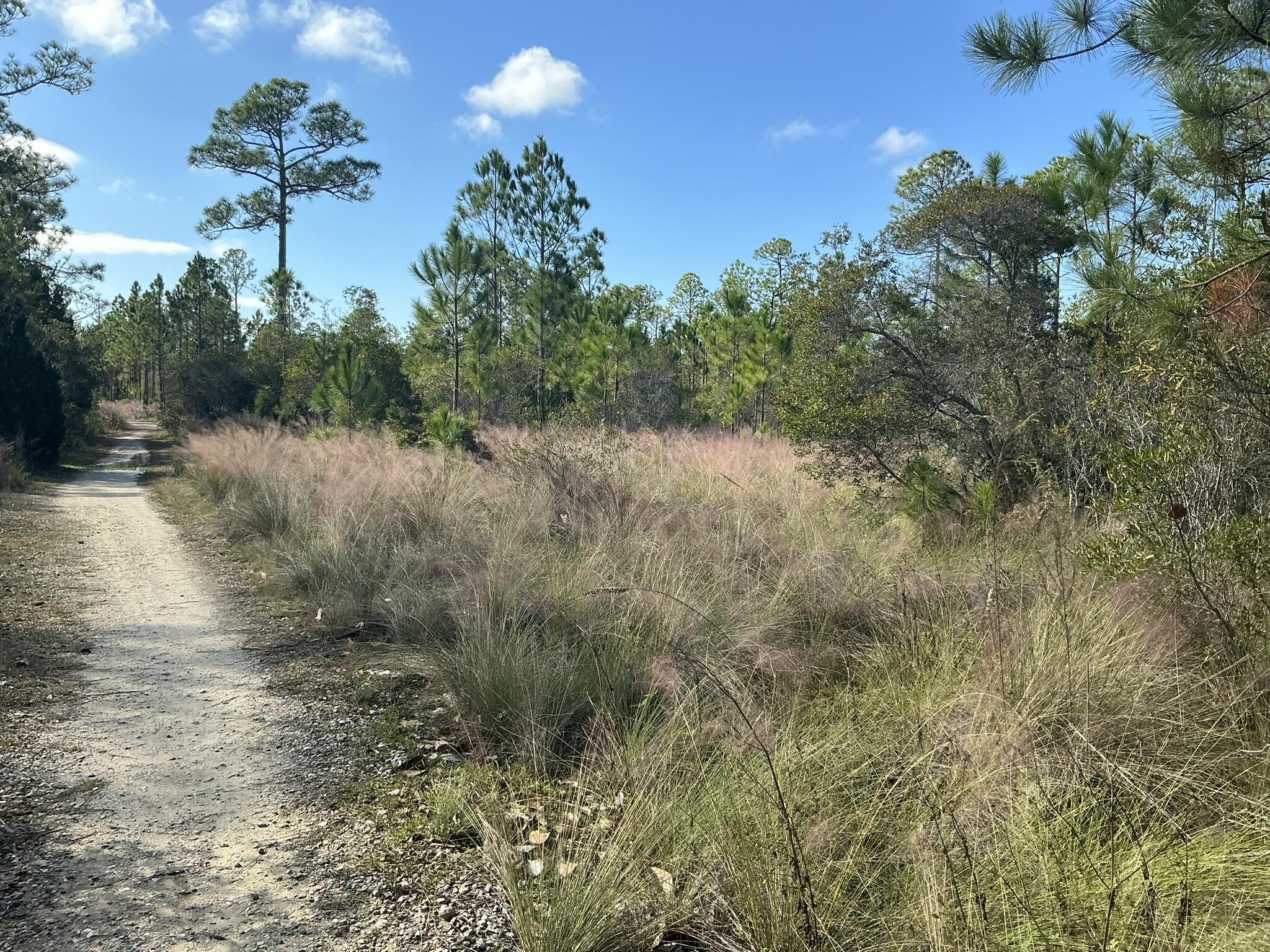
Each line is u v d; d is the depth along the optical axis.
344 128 50.03
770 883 2.42
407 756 3.77
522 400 24.59
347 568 6.87
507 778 3.48
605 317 31.36
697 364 34.03
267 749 3.87
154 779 3.54
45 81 24.28
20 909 2.54
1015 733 2.98
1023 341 8.37
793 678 4.12
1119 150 8.65
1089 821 2.70
